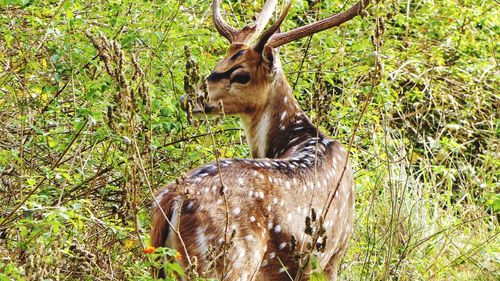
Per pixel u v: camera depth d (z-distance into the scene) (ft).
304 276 28.04
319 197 29.37
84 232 33.60
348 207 32.12
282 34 36.04
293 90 43.01
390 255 36.11
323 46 45.16
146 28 38.45
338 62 45.52
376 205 42.93
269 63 34.27
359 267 38.45
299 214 28.04
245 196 26.66
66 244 30.68
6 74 35.29
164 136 38.99
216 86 34.17
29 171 35.68
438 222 43.75
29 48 34.78
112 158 34.40
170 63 38.19
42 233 28.63
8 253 30.07
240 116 35.29
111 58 25.20
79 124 33.94
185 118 37.45
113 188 35.04
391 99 45.65
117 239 32.78
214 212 25.94
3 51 37.83
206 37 39.22
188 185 26.14
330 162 31.22
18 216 33.24
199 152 37.19
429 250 42.27
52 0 38.37
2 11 37.93
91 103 34.50
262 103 34.65
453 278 40.34
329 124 44.37
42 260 24.09
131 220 34.73
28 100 36.88
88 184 36.29
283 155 33.06
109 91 35.60
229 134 40.40
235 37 36.37
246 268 26.21
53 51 36.32
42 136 35.42
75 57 35.91
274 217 27.14
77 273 30.25
